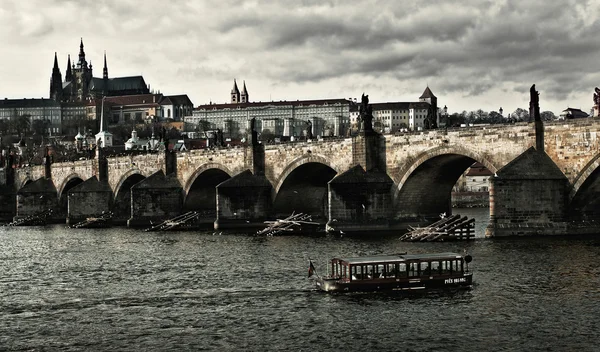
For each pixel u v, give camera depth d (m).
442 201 160.50
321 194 187.62
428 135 146.00
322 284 91.00
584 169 121.81
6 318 82.44
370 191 153.75
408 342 69.25
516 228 126.25
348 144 160.38
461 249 115.81
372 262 89.44
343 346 68.69
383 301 84.06
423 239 131.62
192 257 125.31
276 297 88.44
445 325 73.94
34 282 105.62
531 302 80.94
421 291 88.19
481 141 136.25
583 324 72.62
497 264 101.31
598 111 145.88
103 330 76.50
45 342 72.75
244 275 103.94
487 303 81.31
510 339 69.12
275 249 130.38
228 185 179.62
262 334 73.12
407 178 151.00
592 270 95.50
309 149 172.00
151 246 146.75
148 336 73.88
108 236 177.00
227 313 81.69
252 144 184.88
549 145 127.06
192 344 70.75
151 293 93.94
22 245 160.62
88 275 110.44
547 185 125.69
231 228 180.12
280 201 183.50
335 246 129.75
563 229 126.56
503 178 124.94
